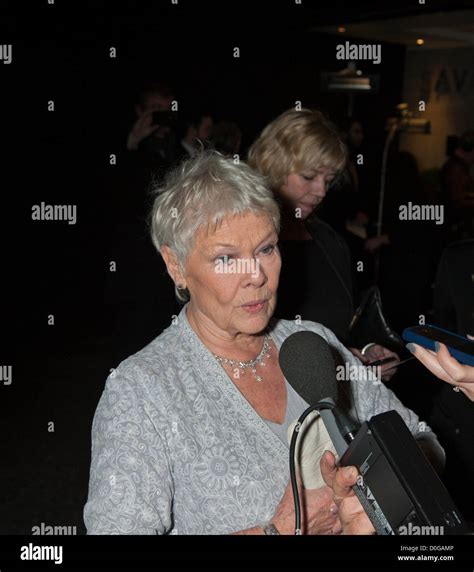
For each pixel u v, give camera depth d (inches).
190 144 130.7
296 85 305.9
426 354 46.3
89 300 273.3
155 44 277.1
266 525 49.8
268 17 284.0
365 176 308.7
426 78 325.1
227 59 289.1
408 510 39.2
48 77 277.6
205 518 51.4
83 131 280.7
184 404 52.6
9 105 278.8
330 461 45.8
